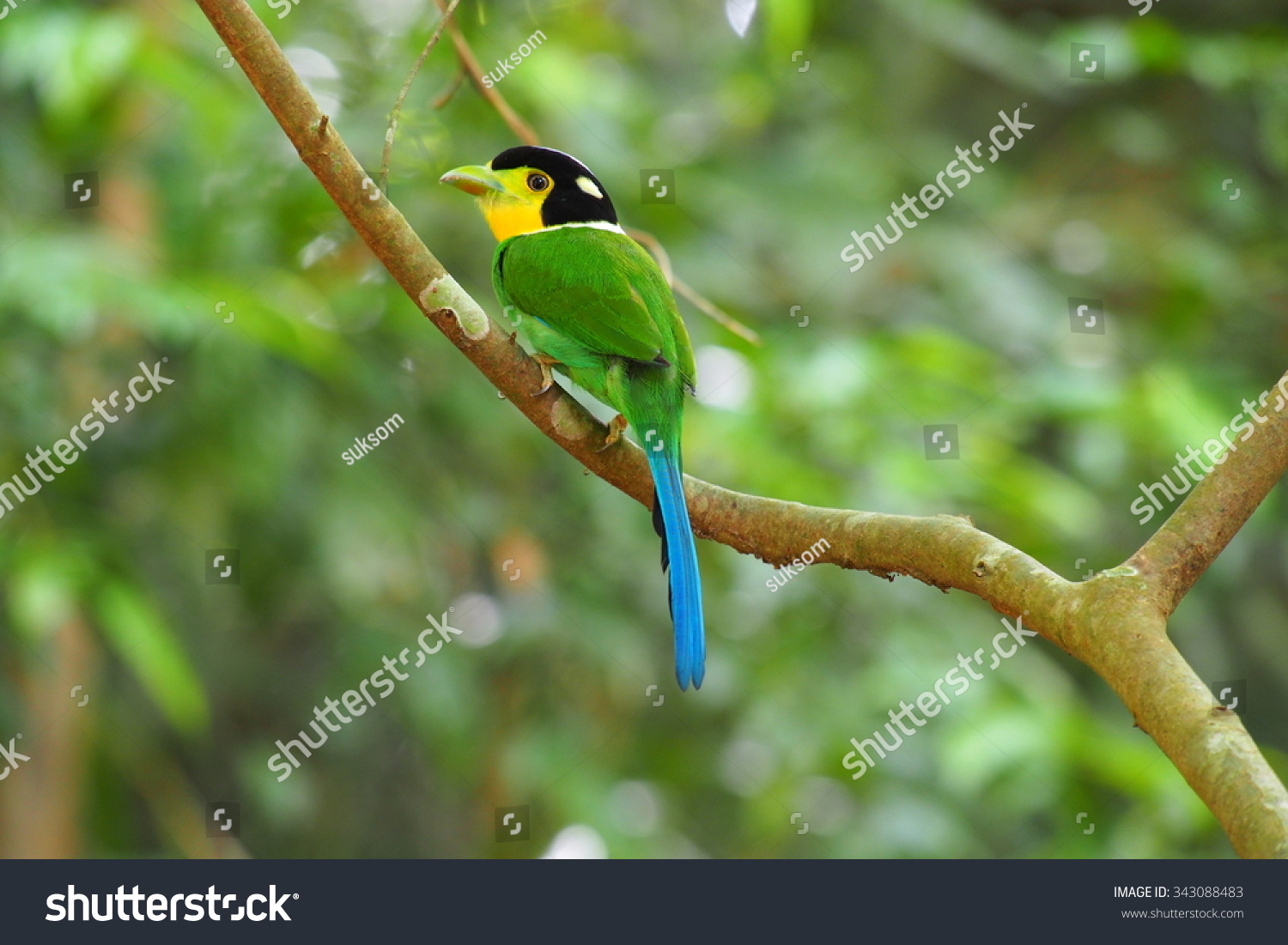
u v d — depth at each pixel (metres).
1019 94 15.85
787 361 11.24
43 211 10.80
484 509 11.27
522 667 11.57
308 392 10.80
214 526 10.72
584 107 11.35
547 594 11.27
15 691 11.28
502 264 7.77
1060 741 10.55
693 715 11.69
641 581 11.66
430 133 10.54
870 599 11.35
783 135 13.67
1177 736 4.04
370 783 12.62
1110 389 11.43
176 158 10.78
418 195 10.99
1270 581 14.20
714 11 13.98
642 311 7.21
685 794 12.24
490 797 11.52
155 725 12.16
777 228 12.66
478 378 11.22
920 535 5.35
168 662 9.77
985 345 12.78
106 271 9.30
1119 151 14.35
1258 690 13.92
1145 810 10.96
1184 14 15.63
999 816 12.20
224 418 10.20
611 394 7.14
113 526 10.34
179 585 10.85
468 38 10.62
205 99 10.36
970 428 10.99
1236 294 13.50
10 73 9.83
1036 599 4.77
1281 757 12.28
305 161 5.57
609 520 11.60
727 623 11.44
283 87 5.36
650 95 12.98
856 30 15.09
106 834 12.12
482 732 11.54
